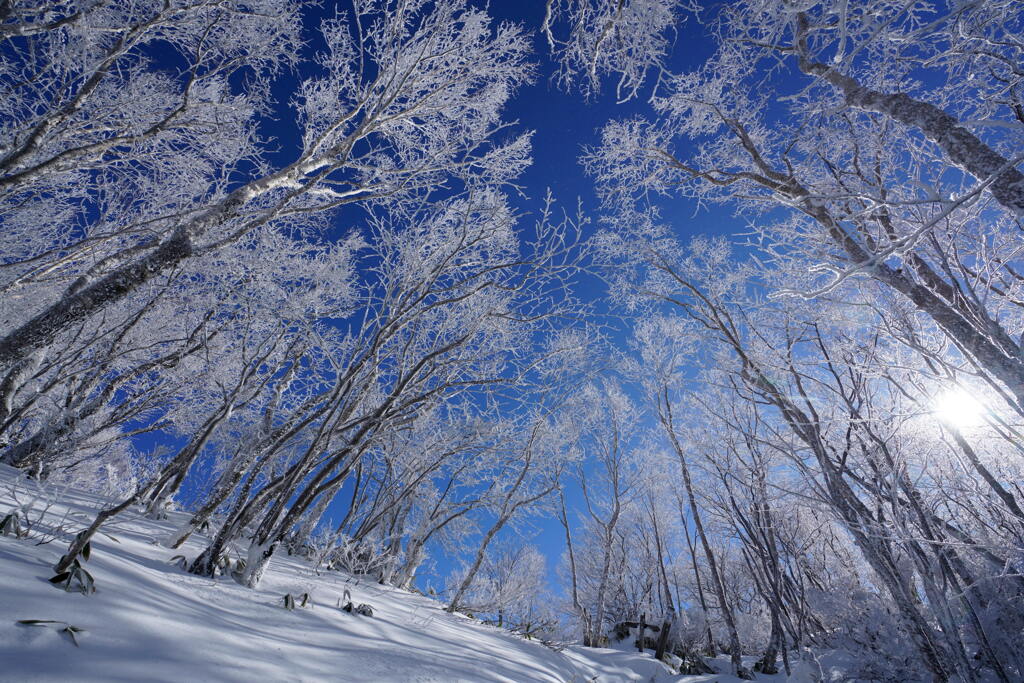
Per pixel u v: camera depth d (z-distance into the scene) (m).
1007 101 4.02
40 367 7.50
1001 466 5.54
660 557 14.73
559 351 6.40
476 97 6.58
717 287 7.52
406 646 4.28
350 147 5.96
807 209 4.65
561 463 10.34
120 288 4.02
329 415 4.90
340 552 7.45
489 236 6.13
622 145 5.98
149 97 6.52
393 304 5.43
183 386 7.84
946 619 5.50
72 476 7.45
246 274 6.71
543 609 19.25
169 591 3.27
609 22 4.48
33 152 5.51
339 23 6.13
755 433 8.19
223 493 5.21
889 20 2.38
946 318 3.69
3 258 6.91
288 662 2.82
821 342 6.69
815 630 10.99
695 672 12.03
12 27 4.90
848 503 6.04
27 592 2.30
